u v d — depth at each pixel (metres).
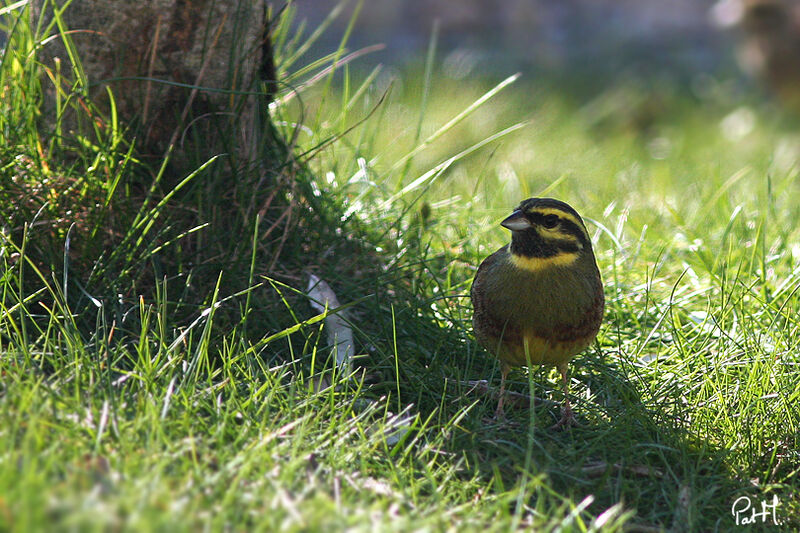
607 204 14.29
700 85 26.81
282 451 6.61
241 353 8.02
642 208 14.18
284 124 10.91
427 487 6.84
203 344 7.59
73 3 8.91
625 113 23.34
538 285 7.88
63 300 7.99
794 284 10.09
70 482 5.19
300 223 9.88
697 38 31.78
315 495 5.99
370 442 7.02
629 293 10.59
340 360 8.64
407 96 22.02
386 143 17.33
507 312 8.02
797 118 22.73
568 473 7.36
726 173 17.56
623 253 11.52
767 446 8.09
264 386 7.44
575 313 7.99
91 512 4.77
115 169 8.73
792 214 13.60
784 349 9.21
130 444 6.18
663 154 20.09
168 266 8.80
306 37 24.89
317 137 11.74
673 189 15.91
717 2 33.00
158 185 8.95
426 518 6.13
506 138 19.44
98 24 8.88
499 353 8.27
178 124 9.04
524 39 30.70
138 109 9.03
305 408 7.40
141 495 5.27
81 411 6.43
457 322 9.27
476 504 6.56
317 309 9.12
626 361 9.12
